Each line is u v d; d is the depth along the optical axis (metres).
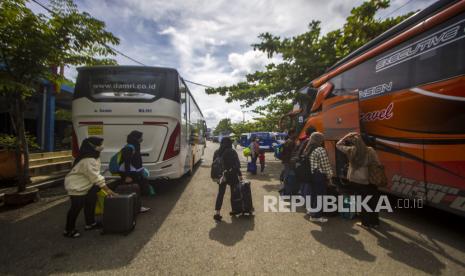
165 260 3.19
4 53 5.25
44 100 11.62
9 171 7.41
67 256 3.29
